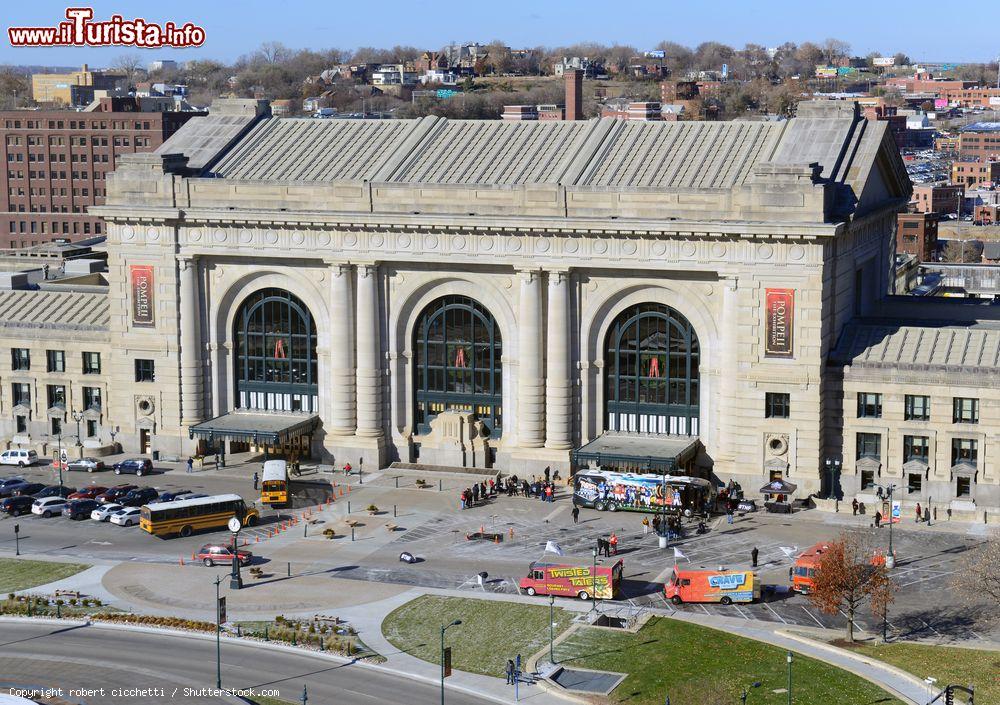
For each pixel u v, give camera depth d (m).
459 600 124.75
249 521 148.00
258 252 167.38
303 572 132.75
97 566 134.88
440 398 167.62
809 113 165.38
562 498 156.00
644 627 117.81
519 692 105.88
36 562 136.12
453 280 163.25
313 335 169.75
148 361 174.12
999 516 143.50
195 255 169.62
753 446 152.62
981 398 144.25
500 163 165.88
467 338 165.12
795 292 148.50
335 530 145.62
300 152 175.00
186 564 135.38
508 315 162.00
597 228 154.38
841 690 104.56
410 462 168.62
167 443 173.75
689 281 154.50
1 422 181.88
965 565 128.12
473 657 112.50
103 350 176.25
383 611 122.38
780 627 117.44
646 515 148.25
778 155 159.62
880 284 173.25
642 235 153.62
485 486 156.75
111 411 176.62
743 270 150.25
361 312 165.38
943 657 110.06
